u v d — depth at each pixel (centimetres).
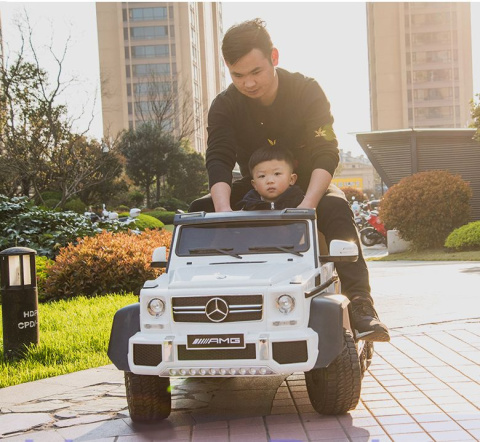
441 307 865
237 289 414
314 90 545
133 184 6222
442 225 2075
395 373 554
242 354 407
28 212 1517
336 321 416
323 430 419
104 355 688
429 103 11781
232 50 496
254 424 443
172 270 476
